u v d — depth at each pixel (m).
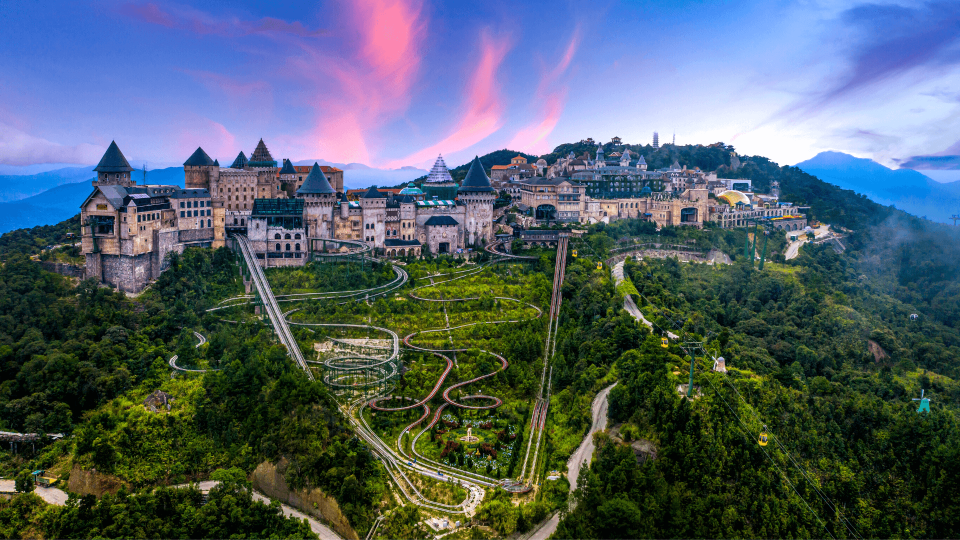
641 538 197.62
